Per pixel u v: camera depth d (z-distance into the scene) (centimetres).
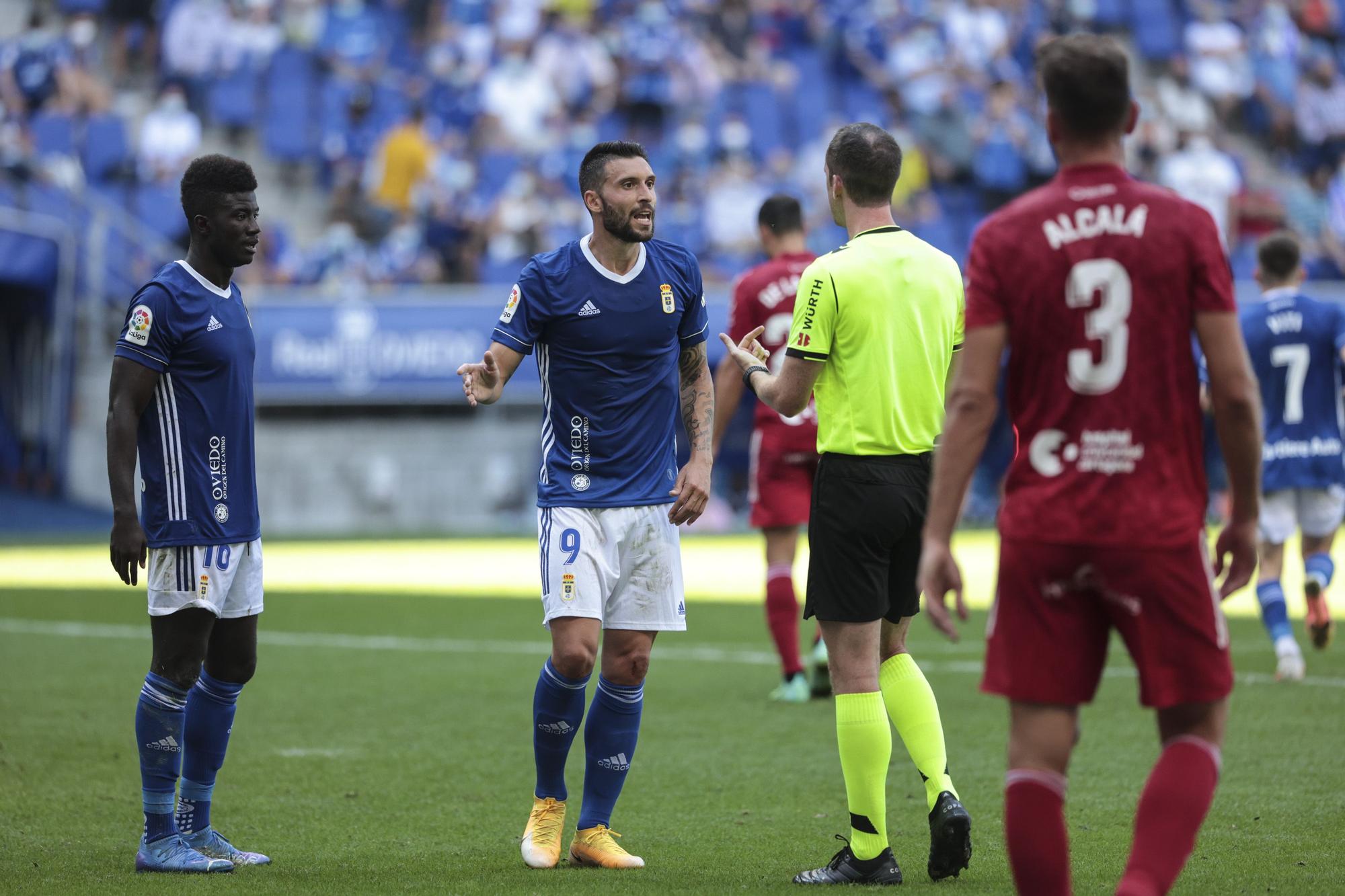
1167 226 1141
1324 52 10462
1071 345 1143
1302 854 1582
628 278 1688
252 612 1655
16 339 7212
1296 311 2884
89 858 1631
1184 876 1489
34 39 8144
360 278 7594
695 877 1545
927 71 9400
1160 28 10312
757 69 9494
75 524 6944
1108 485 1135
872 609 1552
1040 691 1149
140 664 3141
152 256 7575
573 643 1630
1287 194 9319
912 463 1586
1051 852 1139
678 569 1708
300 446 7244
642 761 2205
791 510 2747
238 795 1981
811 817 1853
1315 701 2597
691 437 1744
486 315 7181
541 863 1605
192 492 1600
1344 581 4675
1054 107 1176
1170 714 1165
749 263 8194
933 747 1593
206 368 1609
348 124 8594
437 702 2720
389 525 7338
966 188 9131
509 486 7444
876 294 1578
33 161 7456
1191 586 1131
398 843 1720
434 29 9219
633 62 8981
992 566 5222
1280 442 2892
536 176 8256
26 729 2419
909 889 1487
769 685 2916
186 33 8594
